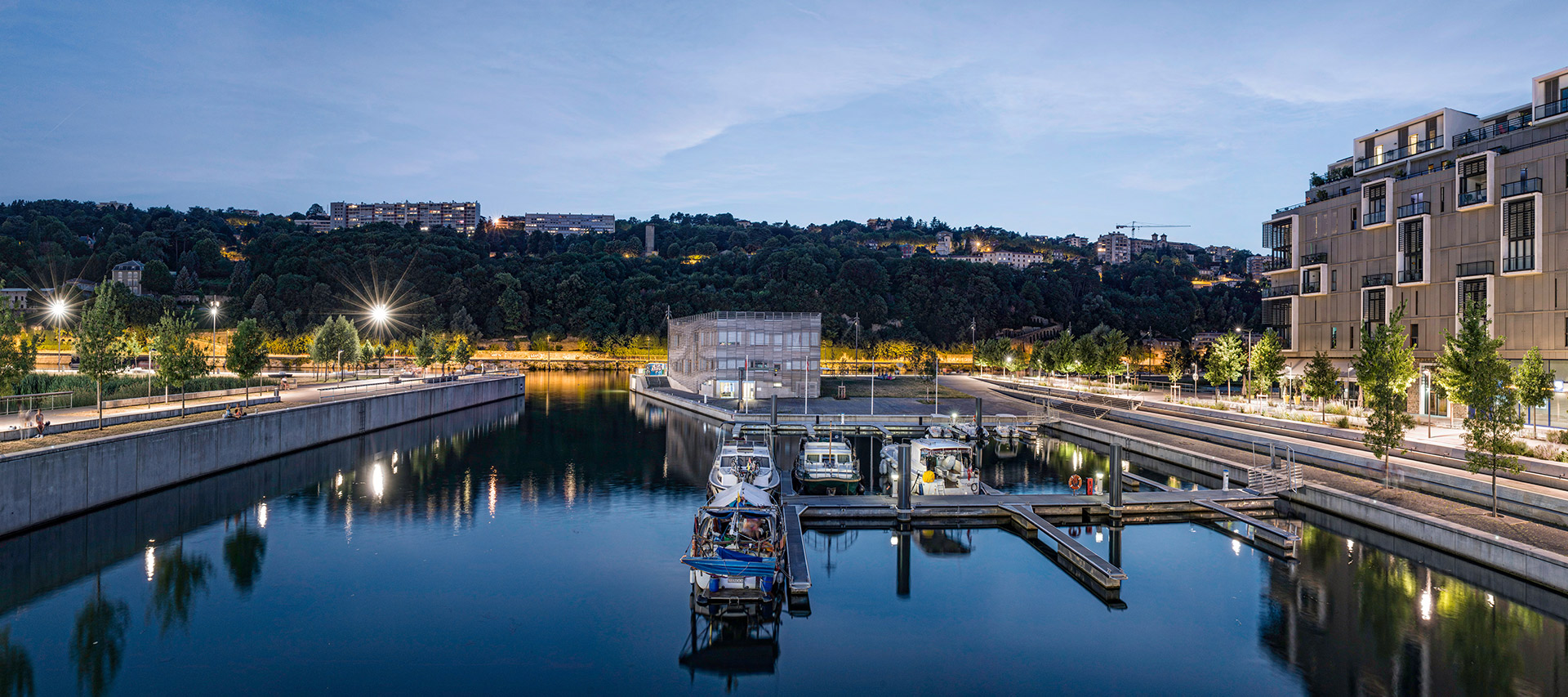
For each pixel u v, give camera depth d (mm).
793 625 26812
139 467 40312
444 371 130875
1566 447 43156
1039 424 80625
